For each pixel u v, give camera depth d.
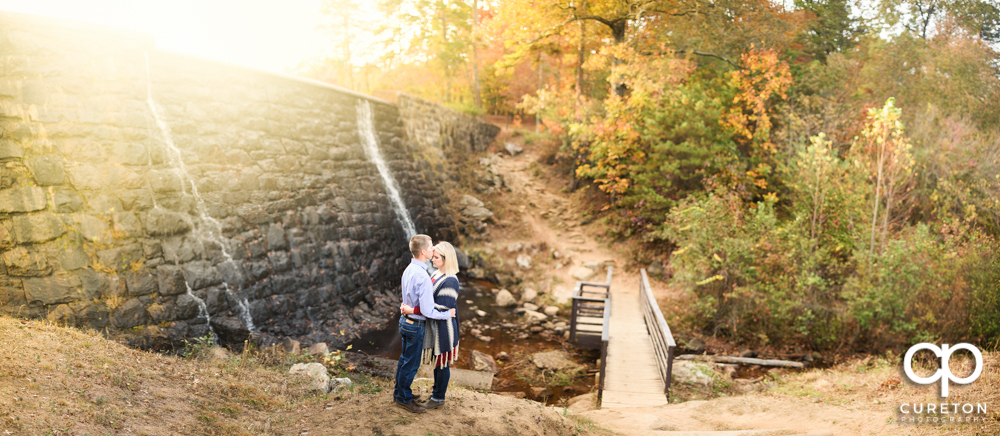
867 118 12.64
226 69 9.80
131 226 7.91
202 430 4.07
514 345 11.36
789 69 16.33
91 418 3.67
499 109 35.62
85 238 7.42
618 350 10.35
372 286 12.75
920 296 10.12
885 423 5.59
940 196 10.97
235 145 9.86
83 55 7.59
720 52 17.08
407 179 16.00
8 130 6.91
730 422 6.52
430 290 4.23
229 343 8.59
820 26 17.70
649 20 17.39
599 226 18.52
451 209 18.34
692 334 12.02
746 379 9.46
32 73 7.11
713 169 15.49
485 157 23.06
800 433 5.37
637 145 16.78
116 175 7.82
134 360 5.43
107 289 7.51
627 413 6.75
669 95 15.63
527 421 4.66
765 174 14.96
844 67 15.15
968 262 9.71
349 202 12.70
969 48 12.49
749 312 11.55
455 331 4.43
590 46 19.80
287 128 11.19
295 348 8.90
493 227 18.55
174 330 8.05
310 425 4.41
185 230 8.62
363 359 8.92
